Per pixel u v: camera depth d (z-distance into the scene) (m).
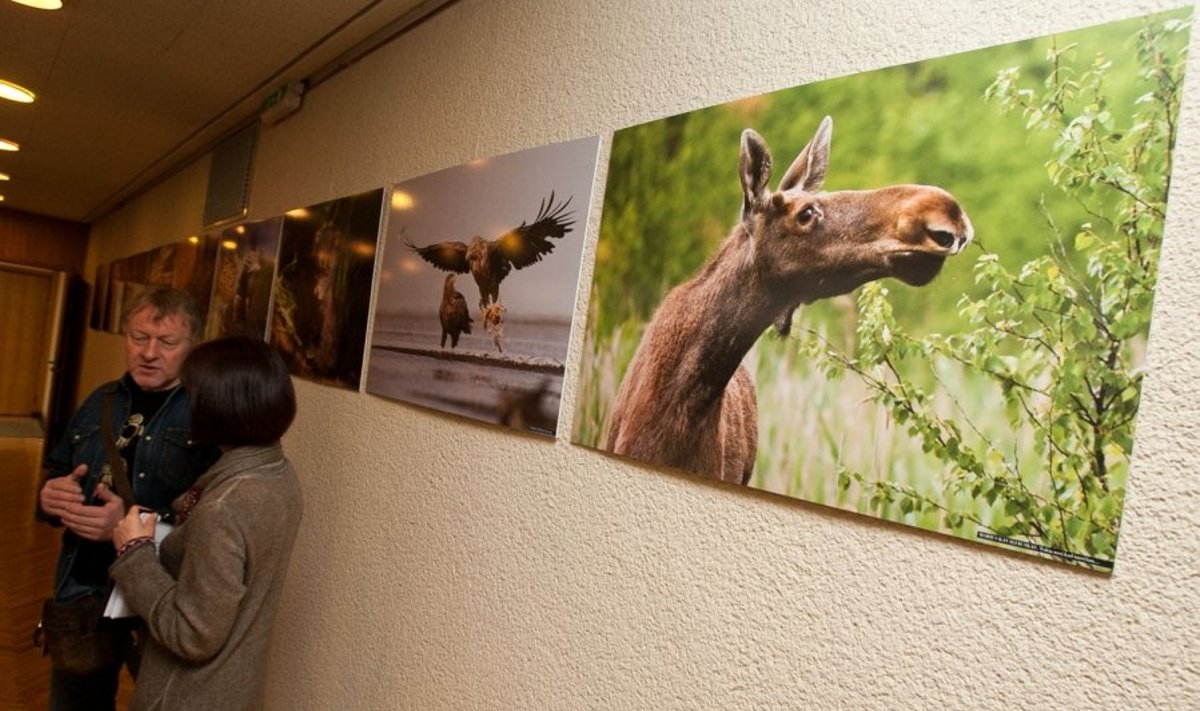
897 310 0.69
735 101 0.89
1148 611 0.52
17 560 3.88
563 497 1.09
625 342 1.01
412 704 1.38
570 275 1.13
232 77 2.51
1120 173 0.56
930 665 0.64
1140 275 0.55
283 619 1.97
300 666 1.83
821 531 0.74
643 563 0.94
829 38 0.80
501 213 1.32
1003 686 0.59
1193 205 0.53
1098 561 0.54
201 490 1.33
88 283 6.97
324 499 1.86
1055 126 0.60
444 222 1.50
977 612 0.61
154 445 1.61
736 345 0.84
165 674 1.23
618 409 1.00
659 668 0.89
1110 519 0.54
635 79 1.08
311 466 1.96
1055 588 0.57
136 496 1.58
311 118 2.34
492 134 1.41
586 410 1.06
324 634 1.74
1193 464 0.51
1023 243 0.61
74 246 7.53
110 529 1.48
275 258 2.40
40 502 1.47
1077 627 0.55
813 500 0.74
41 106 3.25
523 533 1.17
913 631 0.65
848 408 0.72
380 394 1.66
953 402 0.64
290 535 1.32
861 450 0.70
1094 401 0.56
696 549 0.87
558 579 1.08
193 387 1.24
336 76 2.19
